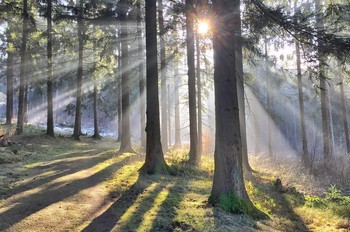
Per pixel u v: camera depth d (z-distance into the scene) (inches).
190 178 420.8
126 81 703.1
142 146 820.6
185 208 267.3
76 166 476.4
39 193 312.7
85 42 1003.3
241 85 526.0
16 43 998.4
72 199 295.1
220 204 264.4
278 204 330.3
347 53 306.2
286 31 333.4
